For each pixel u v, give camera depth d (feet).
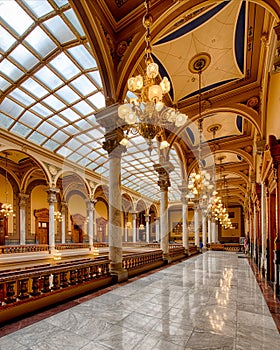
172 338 8.61
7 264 27.55
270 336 8.82
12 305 10.21
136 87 12.00
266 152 19.03
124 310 11.47
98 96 24.02
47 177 34.91
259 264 27.27
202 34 16.33
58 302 12.32
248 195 45.85
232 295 14.40
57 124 29.09
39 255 32.09
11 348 7.79
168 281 18.08
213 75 20.90
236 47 17.57
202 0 12.87
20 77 21.30
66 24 16.22
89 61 19.56
